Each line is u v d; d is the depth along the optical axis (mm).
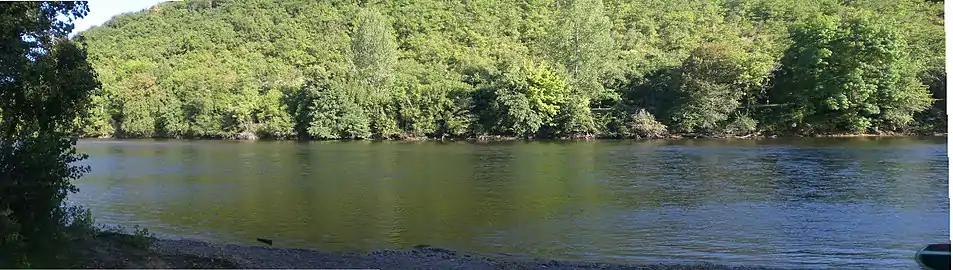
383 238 14547
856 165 27578
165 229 15648
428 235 14789
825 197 19156
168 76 73688
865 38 49156
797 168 26953
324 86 62875
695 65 53938
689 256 12609
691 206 18078
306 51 84000
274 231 15336
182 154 40031
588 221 16156
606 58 62688
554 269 11227
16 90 8750
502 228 15453
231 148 46812
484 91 59406
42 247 8500
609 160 32406
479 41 81062
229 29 92438
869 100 49812
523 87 56750
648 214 16953
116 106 69938
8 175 8461
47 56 9125
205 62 81312
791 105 52125
